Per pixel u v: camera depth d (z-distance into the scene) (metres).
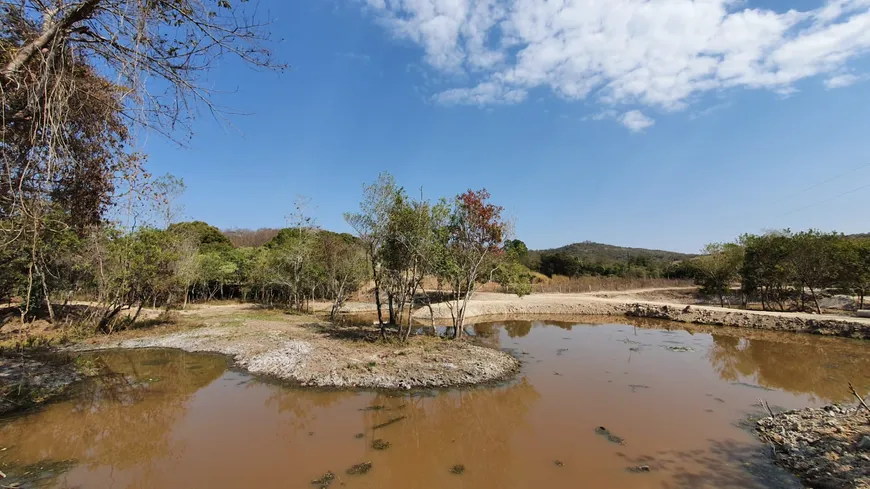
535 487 7.51
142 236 21.89
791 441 9.02
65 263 19.41
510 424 10.50
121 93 5.66
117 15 4.74
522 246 59.12
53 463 8.54
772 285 32.12
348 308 36.66
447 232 19.53
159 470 8.19
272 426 10.30
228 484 7.64
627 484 7.58
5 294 16.45
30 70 4.77
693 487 7.43
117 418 10.89
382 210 18.50
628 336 23.58
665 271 65.38
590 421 10.65
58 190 7.56
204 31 5.32
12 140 5.49
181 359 16.88
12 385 12.57
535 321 30.77
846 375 14.86
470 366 14.90
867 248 28.27
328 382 13.19
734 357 17.92
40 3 4.77
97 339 20.09
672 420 10.66
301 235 33.72
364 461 8.55
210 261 38.72
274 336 20.16
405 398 12.15
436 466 8.34
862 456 7.57
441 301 36.00
